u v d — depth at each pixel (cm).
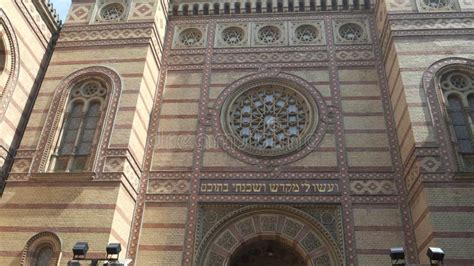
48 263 1308
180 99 1748
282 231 1447
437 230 1254
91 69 1672
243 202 1492
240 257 1566
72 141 1552
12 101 1562
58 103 1606
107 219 1338
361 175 1519
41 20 1756
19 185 1427
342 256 1373
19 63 1608
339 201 1470
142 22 1764
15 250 1317
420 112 1455
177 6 1981
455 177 1318
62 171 1464
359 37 1855
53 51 1775
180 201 1513
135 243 1443
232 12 1952
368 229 1416
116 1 1847
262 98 1744
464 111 1482
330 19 1900
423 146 1388
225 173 1559
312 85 1733
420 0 1714
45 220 1355
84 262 1277
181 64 1841
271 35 1894
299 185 1512
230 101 1727
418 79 1527
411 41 1616
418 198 1363
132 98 1577
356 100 1686
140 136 1596
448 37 1611
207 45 1881
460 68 1547
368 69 1758
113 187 1391
